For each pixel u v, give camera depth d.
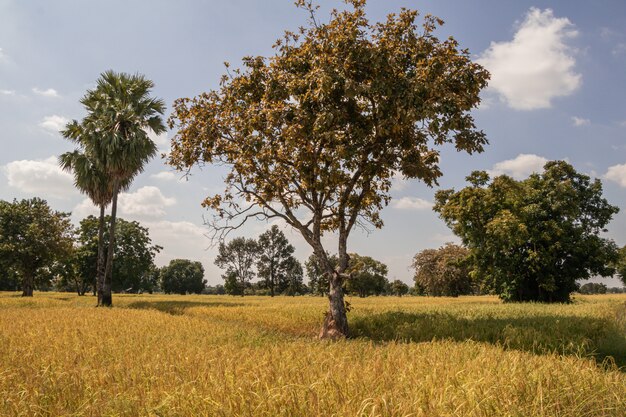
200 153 19.42
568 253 35.84
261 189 20.92
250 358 7.98
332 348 9.61
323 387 5.61
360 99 18.36
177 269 123.19
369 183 19.36
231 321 20.55
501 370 6.57
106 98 34.06
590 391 5.79
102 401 5.63
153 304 32.16
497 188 36.34
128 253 60.44
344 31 17.19
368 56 16.56
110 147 31.77
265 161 18.42
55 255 51.06
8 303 32.25
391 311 22.81
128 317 19.22
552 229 34.66
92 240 60.03
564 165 37.31
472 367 6.82
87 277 59.75
